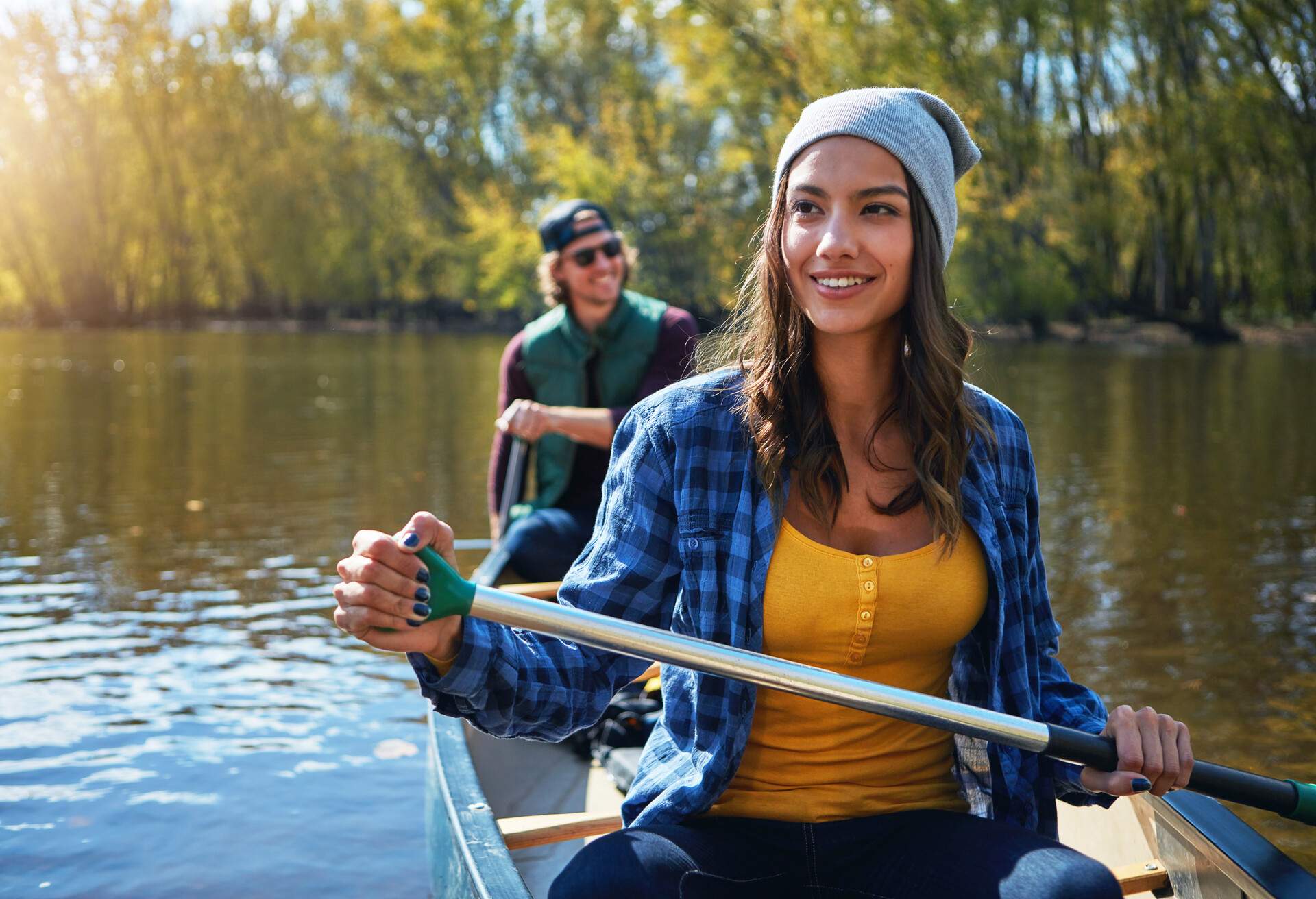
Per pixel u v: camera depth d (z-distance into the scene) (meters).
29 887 2.65
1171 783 1.39
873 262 1.38
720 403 1.44
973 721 1.32
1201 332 24.31
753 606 1.37
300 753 3.39
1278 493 7.18
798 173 1.42
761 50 21.81
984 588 1.41
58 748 3.43
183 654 4.29
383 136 35.72
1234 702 3.68
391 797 3.10
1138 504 6.89
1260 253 24.92
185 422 11.54
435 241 34.44
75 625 4.66
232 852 2.80
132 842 2.85
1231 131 22.52
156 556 5.80
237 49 35.72
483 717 1.32
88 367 19.72
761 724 1.40
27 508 7.09
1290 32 21.88
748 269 1.57
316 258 35.56
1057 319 26.34
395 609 1.18
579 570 1.48
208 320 38.97
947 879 1.28
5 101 35.56
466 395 14.42
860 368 1.44
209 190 35.78
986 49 22.77
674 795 1.39
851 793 1.39
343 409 12.77
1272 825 2.90
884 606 1.36
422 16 33.34
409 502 7.16
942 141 1.42
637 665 1.45
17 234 36.84
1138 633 4.39
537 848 2.57
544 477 3.76
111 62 35.38
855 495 1.42
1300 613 4.61
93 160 36.19
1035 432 10.20
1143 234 26.86
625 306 3.77
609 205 25.67
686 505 1.41
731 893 1.33
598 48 32.34
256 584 5.25
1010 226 23.42
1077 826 2.28
